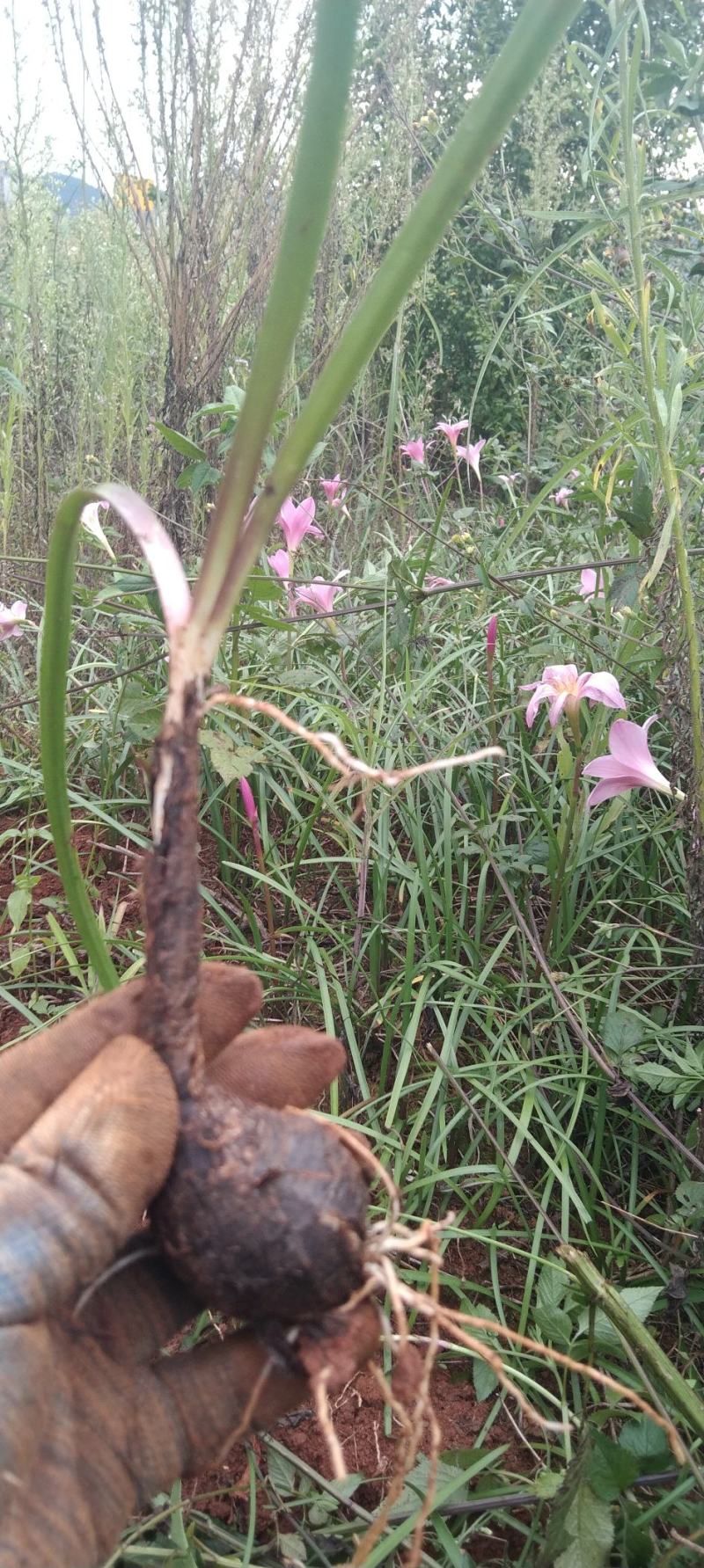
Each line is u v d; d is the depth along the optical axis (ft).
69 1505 0.50
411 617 1.85
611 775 1.25
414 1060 1.36
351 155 3.04
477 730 1.83
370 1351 0.57
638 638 1.67
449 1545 0.82
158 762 0.52
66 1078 0.57
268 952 1.49
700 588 1.60
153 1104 0.50
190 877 0.53
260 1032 0.66
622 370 1.90
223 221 2.78
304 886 1.68
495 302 2.95
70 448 2.92
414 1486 0.82
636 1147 1.21
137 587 1.59
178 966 0.53
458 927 1.44
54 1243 0.47
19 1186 0.48
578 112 3.16
